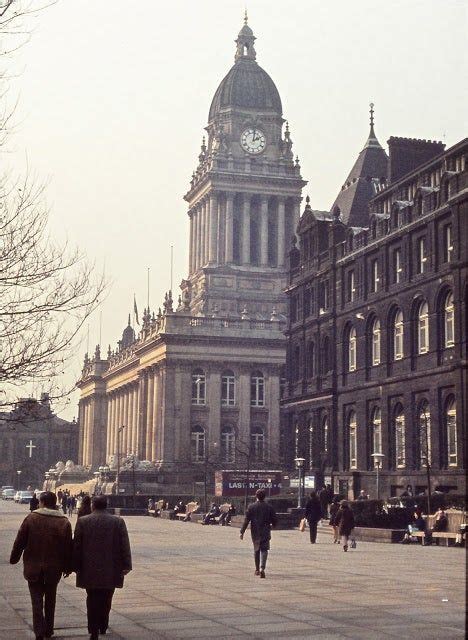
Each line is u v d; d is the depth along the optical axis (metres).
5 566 33.66
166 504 94.81
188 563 33.28
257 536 27.52
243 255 168.25
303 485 68.75
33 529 16.11
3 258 25.77
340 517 44.81
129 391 169.62
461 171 59.44
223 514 70.62
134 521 80.19
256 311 165.25
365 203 84.75
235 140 173.25
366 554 37.41
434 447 60.84
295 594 23.19
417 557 35.69
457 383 55.81
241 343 139.75
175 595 23.19
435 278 61.53
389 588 24.45
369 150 88.88
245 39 180.88
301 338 86.25
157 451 139.25
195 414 137.62
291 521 62.22
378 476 65.06
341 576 27.80
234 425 138.75
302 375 85.69
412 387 64.38
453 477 57.41
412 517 50.09
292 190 171.50
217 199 170.00
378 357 71.06
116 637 16.78
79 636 17.11
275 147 174.50
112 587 15.62
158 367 142.38
